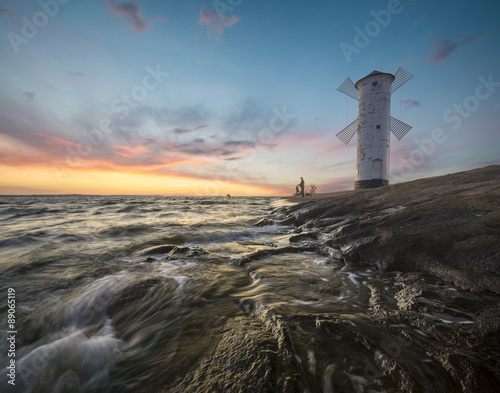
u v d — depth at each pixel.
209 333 2.37
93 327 2.75
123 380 1.89
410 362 1.87
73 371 2.06
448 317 2.53
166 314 2.85
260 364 1.79
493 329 2.15
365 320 2.52
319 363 1.86
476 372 1.74
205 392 1.64
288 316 2.51
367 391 1.64
